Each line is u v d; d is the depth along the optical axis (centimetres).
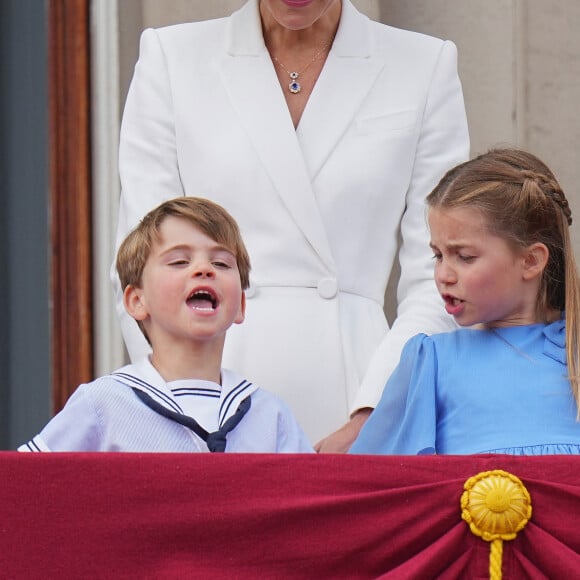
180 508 1052
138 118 1560
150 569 1047
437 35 2150
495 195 1290
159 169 1545
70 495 1049
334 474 1064
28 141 2150
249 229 1520
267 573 1051
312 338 1490
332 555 1053
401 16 2147
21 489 1048
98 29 2131
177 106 1546
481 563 1055
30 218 2144
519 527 1054
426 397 1267
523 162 1334
